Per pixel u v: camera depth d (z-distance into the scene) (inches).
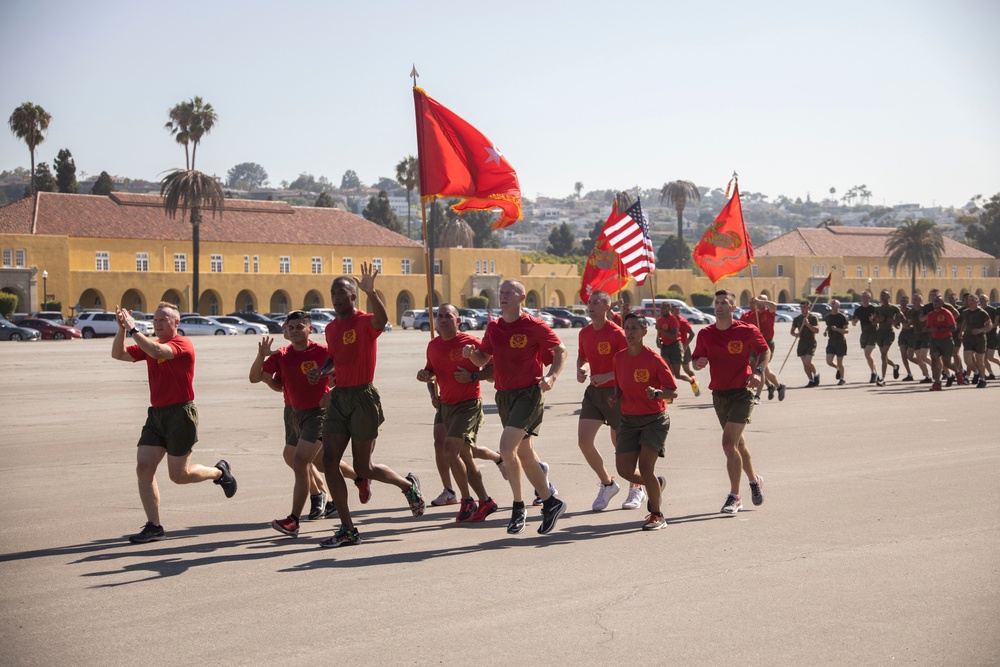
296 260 3440.0
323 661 214.2
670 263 5703.7
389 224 5511.8
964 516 350.3
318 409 348.2
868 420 641.0
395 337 2391.7
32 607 254.1
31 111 3526.1
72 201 3139.8
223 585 273.4
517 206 419.2
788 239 4640.8
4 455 513.7
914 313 922.7
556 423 642.2
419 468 469.1
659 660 213.3
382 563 297.3
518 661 213.6
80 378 1096.2
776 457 490.6
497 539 329.4
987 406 719.1
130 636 231.5
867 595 258.4
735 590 263.9
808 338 901.2
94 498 398.6
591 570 286.2
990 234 5634.8
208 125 3043.8
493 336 344.5
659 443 340.8
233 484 364.5
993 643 222.7
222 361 1392.7
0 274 2790.4
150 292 3068.4
